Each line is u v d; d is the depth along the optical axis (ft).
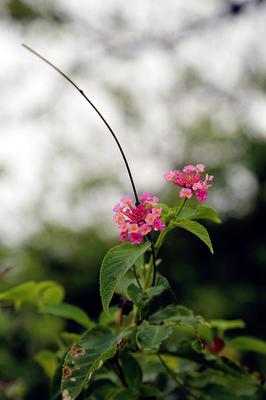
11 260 14.26
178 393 6.43
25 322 14.83
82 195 28.55
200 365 5.98
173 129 28.78
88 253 25.61
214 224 25.55
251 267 24.91
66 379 4.66
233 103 25.68
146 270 5.51
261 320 23.79
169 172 5.27
